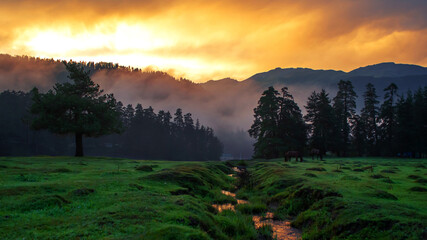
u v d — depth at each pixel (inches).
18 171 678.5
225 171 1212.5
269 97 2546.8
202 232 300.5
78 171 759.7
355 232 331.6
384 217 332.8
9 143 4148.6
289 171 872.3
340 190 486.9
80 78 1828.2
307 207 500.4
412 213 338.6
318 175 762.8
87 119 1652.3
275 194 637.3
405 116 2397.9
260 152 2578.7
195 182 669.9
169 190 533.6
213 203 582.2
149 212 340.2
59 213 335.0
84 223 298.5
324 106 2546.8
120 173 719.7
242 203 591.2
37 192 431.8
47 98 1612.9
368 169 928.9
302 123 2765.7
